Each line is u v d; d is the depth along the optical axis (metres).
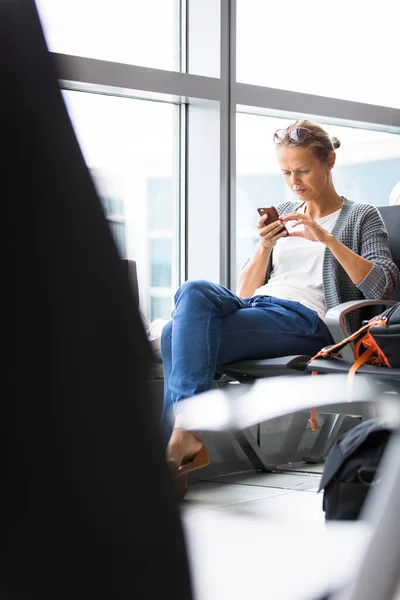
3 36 0.22
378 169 3.81
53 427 0.23
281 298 2.73
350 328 2.71
